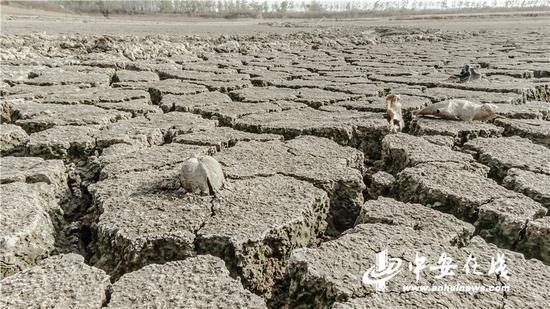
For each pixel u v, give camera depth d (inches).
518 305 83.5
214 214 119.3
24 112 222.1
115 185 137.4
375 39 797.2
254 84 342.3
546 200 130.6
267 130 204.8
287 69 409.1
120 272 106.1
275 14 2677.2
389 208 124.4
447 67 418.3
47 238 116.0
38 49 432.1
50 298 86.4
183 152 170.7
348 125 204.1
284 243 112.8
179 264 98.6
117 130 195.2
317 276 92.4
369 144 201.9
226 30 1027.9
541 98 309.4
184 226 112.7
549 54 492.4
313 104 263.7
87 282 91.7
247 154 168.9
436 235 109.2
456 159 163.0
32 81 302.5
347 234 109.6
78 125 205.5
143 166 155.0
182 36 680.4
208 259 100.5
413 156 165.8
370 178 173.2
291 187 137.8
